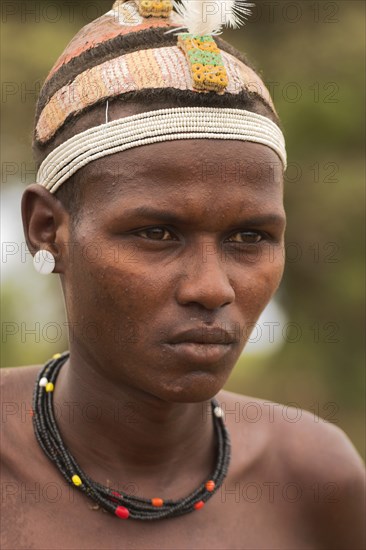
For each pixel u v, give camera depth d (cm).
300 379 2575
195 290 503
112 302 525
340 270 2528
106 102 531
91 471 581
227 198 512
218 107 523
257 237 544
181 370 517
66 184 554
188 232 515
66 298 577
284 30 2447
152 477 592
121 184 516
